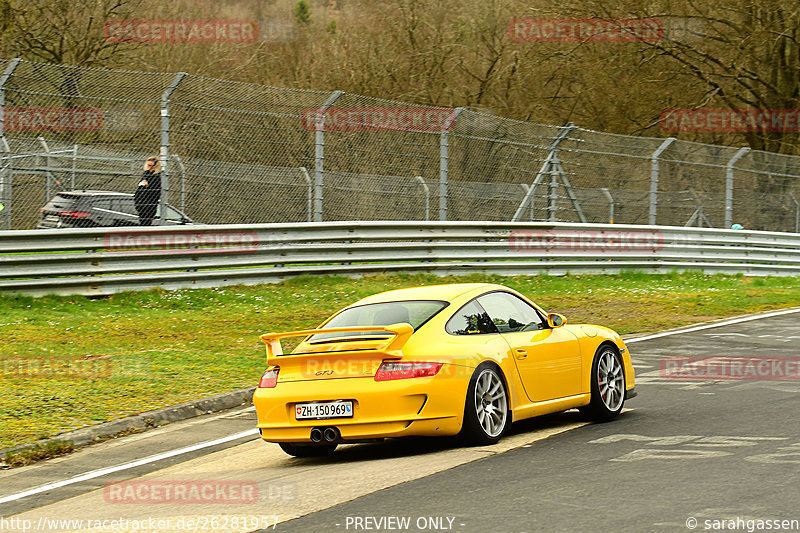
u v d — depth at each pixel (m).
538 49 101.94
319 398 22.02
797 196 80.06
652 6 98.31
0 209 47.34
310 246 56.81
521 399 24.05
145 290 50.91
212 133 52.31
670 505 16.50
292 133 55.28
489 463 20.75
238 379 34.38
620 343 27.88
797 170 80.12
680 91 102.88
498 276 63.31
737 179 76.00
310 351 22.88
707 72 101.00
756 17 97.38
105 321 44.72
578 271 66.81
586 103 105.44
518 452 21.84
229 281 54.34
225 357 38.03
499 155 63.56
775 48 98.56
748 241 74.62
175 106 51.12
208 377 34.50
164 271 51.97
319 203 56.34
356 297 53.59
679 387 31.47
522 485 18.52
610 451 21.52
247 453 25.16
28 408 29.69
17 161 47.69
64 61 90.25
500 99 107.44
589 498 17.22
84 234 48.94
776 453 20.47
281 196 55.34
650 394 30.52
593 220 68.31
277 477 21.48
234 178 53.38
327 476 20.91
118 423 28.34
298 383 22.47
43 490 22.08
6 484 22.92
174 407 30.23
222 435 27.62
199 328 44.22
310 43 109.75
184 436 27.70
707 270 71.88
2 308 45.50
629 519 15.71
